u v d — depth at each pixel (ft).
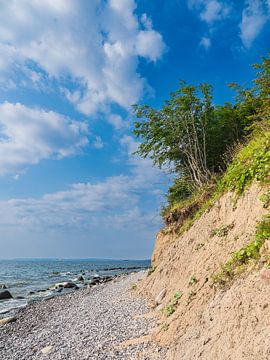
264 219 26.00
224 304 21.85
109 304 55.88
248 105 69.56
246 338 17.46
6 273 217.77
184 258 43.88
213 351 19.35
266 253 22.29
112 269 268.21
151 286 55.11
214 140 74.64
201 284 29.94
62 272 228.22
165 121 73.36
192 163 70.23
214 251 33.06
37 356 32.81
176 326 28.45
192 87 69.87
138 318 39.27
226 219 36.40
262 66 57.93
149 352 26.68
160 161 77.36
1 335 46.73
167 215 70.64
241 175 35.32
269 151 31.60
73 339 36.17
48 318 55.83
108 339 32.96
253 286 20.24
